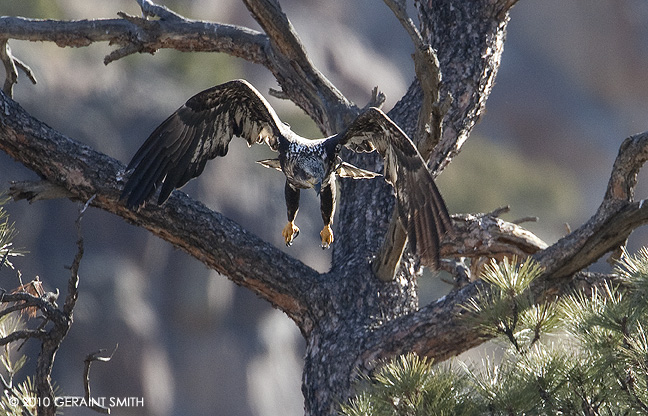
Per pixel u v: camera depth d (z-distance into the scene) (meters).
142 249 32.75
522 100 57.88
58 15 38.53
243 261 10.50
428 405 6.84
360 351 10.20
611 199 9.20
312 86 12.16
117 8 40.94
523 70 58.84
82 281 31.09
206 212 10.38
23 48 34.84
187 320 33.03
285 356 35.25
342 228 11.73
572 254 9.38
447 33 12.05
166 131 8.45
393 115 12.05
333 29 52.38
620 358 6.77
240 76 43.31
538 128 57.22
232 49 12.48
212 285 33.41
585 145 57.25
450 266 13.12
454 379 7.09
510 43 59.66
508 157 54.75
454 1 12.09
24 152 9.79
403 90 52.44
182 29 12.28
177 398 32.16
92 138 34.56
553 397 6.82
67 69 35.59
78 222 7.48
